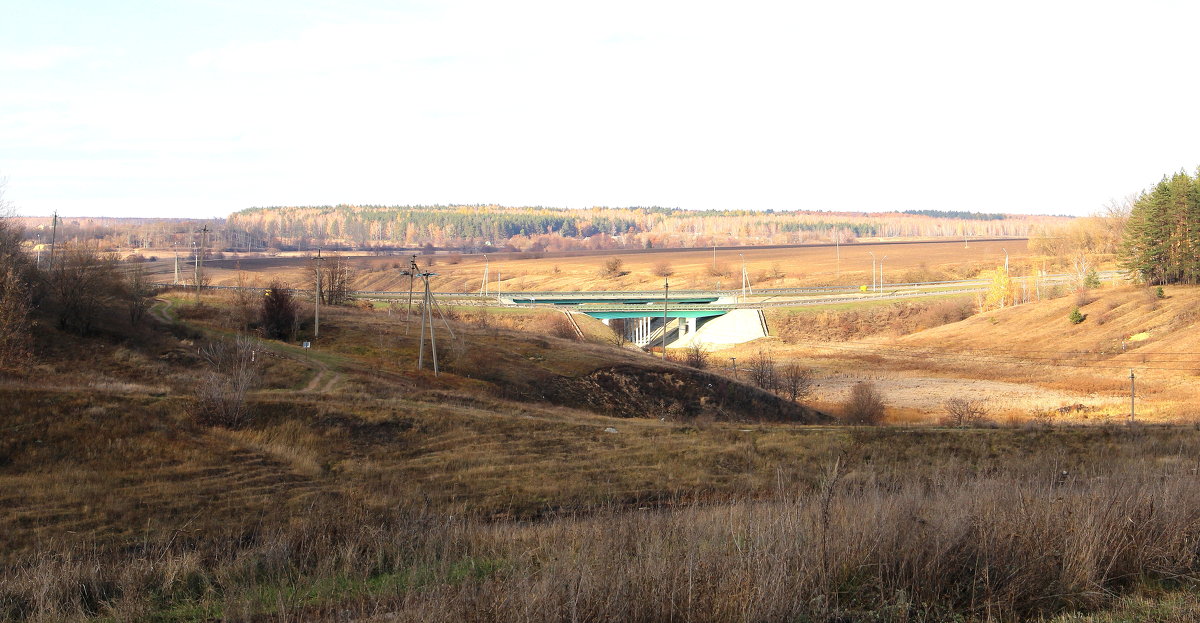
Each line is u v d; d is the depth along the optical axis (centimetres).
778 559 1450
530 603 1329
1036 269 17238
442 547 2105
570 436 5022
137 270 9531
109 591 1980
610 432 5150
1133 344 10744
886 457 4662
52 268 7306
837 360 12231
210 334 7675
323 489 3703
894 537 1587
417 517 2539
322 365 6838
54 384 4997
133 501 3366
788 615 1373
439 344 8469
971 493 1880
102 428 4175
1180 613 1389
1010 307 14200
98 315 6931
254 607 1734
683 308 15912
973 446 4894
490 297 15850
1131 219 14412
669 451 4719
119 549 2827
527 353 8519
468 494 3762
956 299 16000
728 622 1349
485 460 4444
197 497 3469
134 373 5988
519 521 3378
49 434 4019
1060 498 1812
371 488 3778
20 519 3078
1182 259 12850
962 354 11962
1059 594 1509
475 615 1359
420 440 4806
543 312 13750
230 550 2347
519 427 5141
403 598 1583
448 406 5709
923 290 17850
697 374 8400
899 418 7762
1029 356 11269
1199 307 11031
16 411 4144
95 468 3797
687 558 1470
